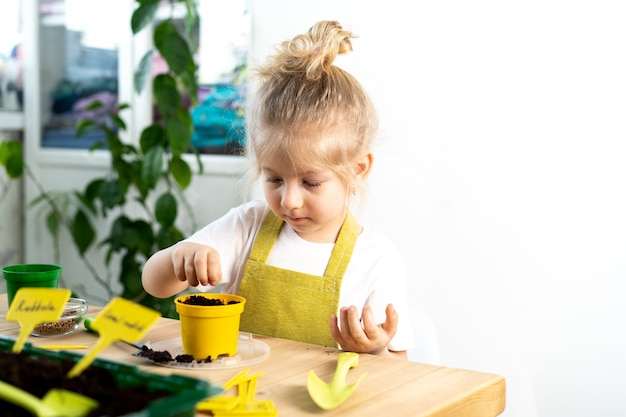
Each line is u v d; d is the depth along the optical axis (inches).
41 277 46.3
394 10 80.7
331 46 51.9
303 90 49.4
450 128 79.0
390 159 81.9
